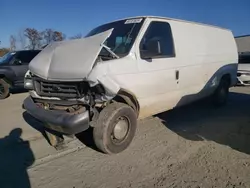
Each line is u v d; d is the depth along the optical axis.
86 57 3.85
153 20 4.87
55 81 4.07
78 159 4.09
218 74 6.74
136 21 4.80
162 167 3.78
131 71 4.20
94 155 4.22
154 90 4.69
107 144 4.04
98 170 3.72
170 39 5.15
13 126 5.95
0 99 9.73
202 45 6.07
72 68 3.85
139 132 5.29
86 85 3.84
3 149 4.59
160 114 6.64
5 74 9.77
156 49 4.77
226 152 4.27
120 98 4.38
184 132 5.28
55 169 3.79
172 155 4.18
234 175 3.52
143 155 4.19
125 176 3.54
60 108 4.10
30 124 6.10
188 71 5.50
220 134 5.15
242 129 5.45
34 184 3.41
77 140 4.85
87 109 3.91
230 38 7.43
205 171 3.64
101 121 3.98
